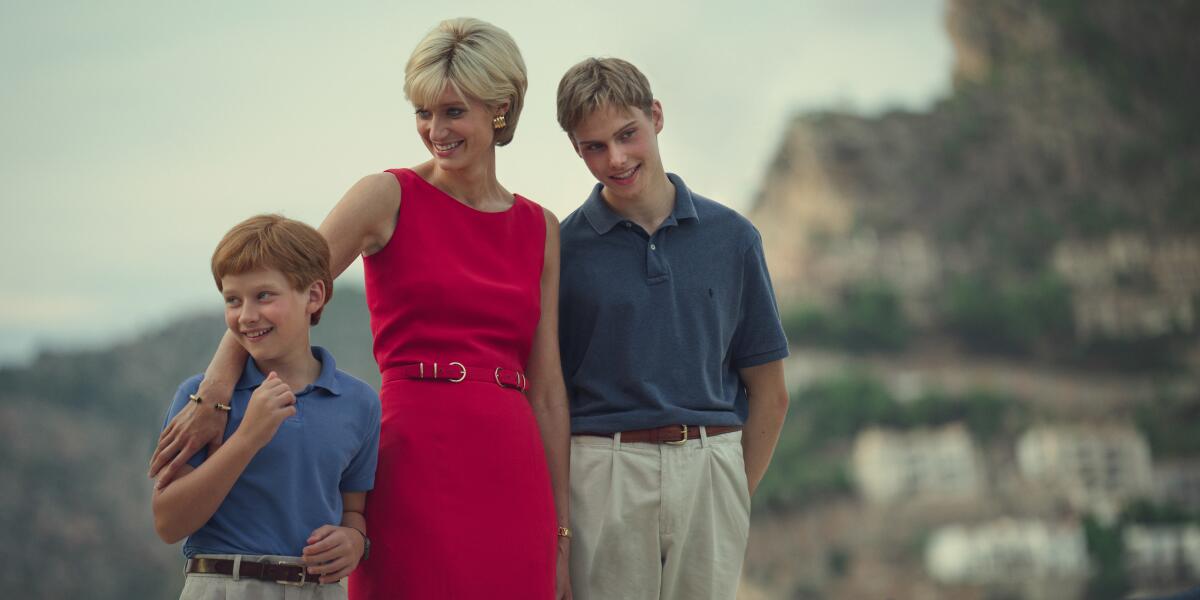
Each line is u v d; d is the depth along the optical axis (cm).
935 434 5228
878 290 5875
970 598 4647
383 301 230
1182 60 6341
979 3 6550
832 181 6247
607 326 258
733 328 268
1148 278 5934
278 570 194
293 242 202
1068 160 6241
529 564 223
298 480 201
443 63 225
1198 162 6159
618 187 255
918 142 6347
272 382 194
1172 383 5556
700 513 254
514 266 240
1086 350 5772
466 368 226
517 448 227
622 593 249
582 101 249
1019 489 5025
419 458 220
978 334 5822
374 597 218
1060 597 4656
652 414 252
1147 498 5072
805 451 5209
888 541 4822
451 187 238
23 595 4753
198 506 187
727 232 267
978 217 6184
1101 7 6425
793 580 4775
